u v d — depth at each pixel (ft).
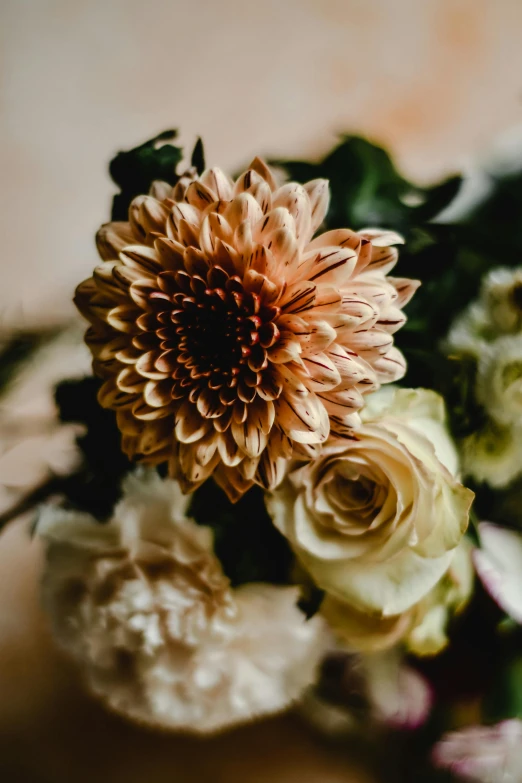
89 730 1.20
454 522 0.91
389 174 1.12
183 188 0.92
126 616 0.99
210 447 0.89
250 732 1.19
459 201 1.16
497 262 1.07
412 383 1.03
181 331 0.89
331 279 0.87
